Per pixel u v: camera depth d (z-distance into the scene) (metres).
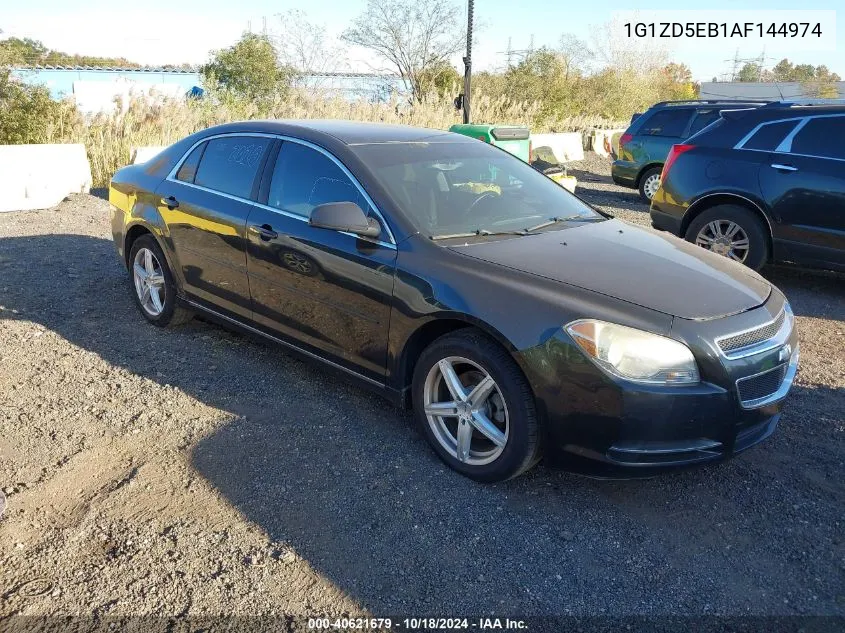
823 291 6.96
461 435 3.37
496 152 4.67
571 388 2.98
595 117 25.38
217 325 5.36
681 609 2.65
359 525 3.04
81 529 2.94
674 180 7.21
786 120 6.60
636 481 3.46
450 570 2.80
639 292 3.16
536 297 3.12
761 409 3.16
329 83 19.59
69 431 3.71
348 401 4.16
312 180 4.06
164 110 12.75
